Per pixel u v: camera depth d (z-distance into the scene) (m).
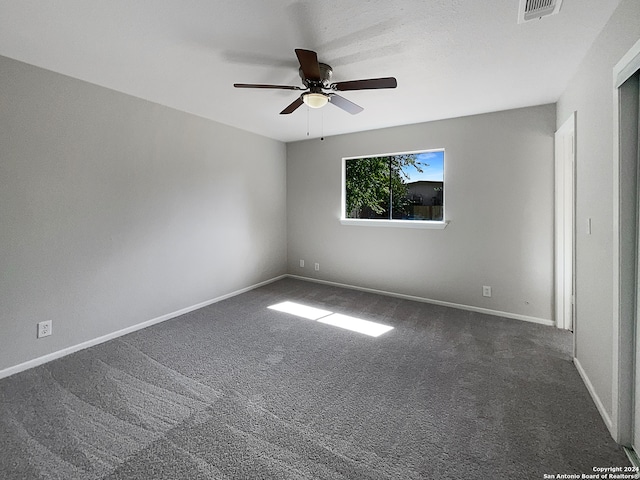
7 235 2.25
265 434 1.68
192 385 2.15
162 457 1.52
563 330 3.09
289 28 1.87
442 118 3.67
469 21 1.79
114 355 2.58
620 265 1.59
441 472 1.44
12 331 2.29
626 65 1.48
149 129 3.16
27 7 1.65
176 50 2.13
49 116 2.44
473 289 3.65
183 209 3.54
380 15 1.74
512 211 3.37
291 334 3.01
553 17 1.73
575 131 2.36
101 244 2.81
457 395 2.03
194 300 3.71
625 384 1.58
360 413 1.86
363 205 4.55
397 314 3.55
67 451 1.56
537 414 1.84
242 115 3.63
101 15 1.73
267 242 4.83
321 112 3.48
